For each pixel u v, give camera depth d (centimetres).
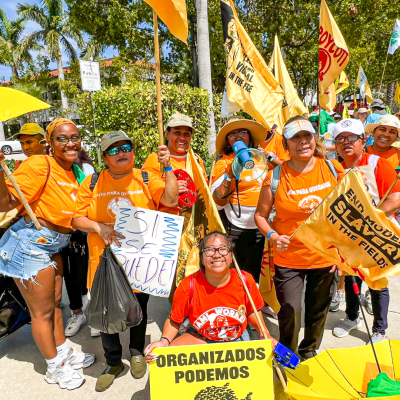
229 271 222
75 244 320
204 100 693
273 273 253
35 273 248
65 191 253
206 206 247
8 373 284
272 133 392
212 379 197
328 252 211
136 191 247
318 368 215
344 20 1156
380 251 200
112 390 258
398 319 334
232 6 345
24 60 2411
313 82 1567
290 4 1376
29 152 354
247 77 346
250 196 314
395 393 188
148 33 1322
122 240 236
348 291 310
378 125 333
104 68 1703
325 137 584
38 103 207
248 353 198
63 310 390
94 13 1293
